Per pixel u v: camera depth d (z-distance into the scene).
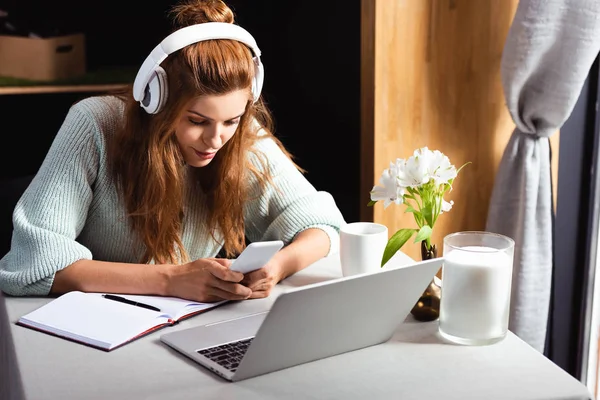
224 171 1.61
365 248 1.47
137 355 1.22
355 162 2.40
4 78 2.48
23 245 1.47
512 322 2.26
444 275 1.27
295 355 1.17
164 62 1.41
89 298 1.39
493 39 2.21
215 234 1.71
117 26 2.63
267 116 1.77
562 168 2.34
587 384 2.46
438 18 2.16
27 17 2.51
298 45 2.57
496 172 2.31
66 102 2.69
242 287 1.40
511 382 1.13
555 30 2.02
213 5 1.46
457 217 2.31
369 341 1.25
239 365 1.12
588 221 2.38
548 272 2.24
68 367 1.18
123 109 1.59
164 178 1.52
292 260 1.55
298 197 1.72
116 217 1.59
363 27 2.15
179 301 1.39
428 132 2.22
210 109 1.41
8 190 2.69
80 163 1.53
